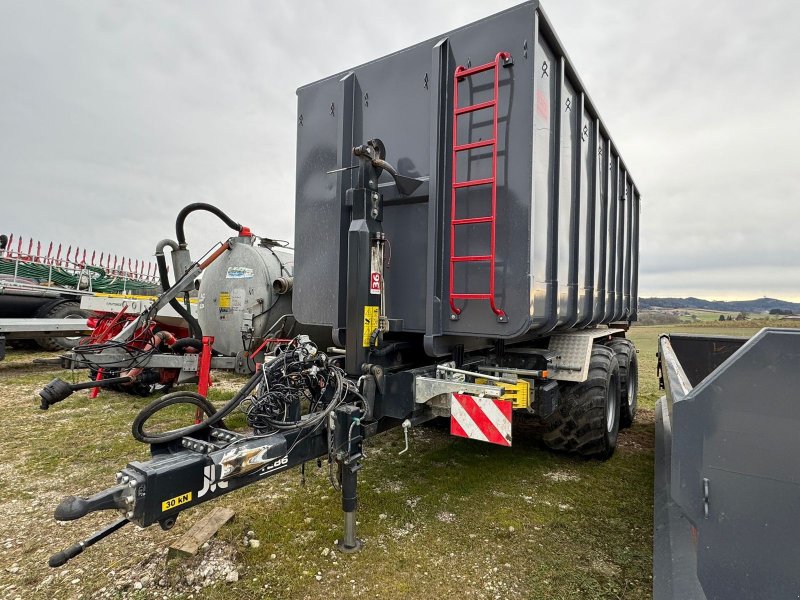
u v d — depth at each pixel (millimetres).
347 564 2578
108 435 4773
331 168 3381
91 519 3070
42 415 5531
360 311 2836
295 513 3141
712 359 4832
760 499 1298
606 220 4820
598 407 4062
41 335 9148
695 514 1378
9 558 2609
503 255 2686
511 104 2660
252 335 6438
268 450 2275
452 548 2768
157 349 5246
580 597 2342
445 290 2902
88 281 12891
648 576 2520
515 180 2641
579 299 3967
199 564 2539
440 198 2865
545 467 4148
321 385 2816
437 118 2844
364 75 3289
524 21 2633
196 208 5621
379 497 3432
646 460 4402
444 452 4508
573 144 3713
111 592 2314
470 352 3738
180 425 5145
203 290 7129
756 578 1308
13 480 3656
